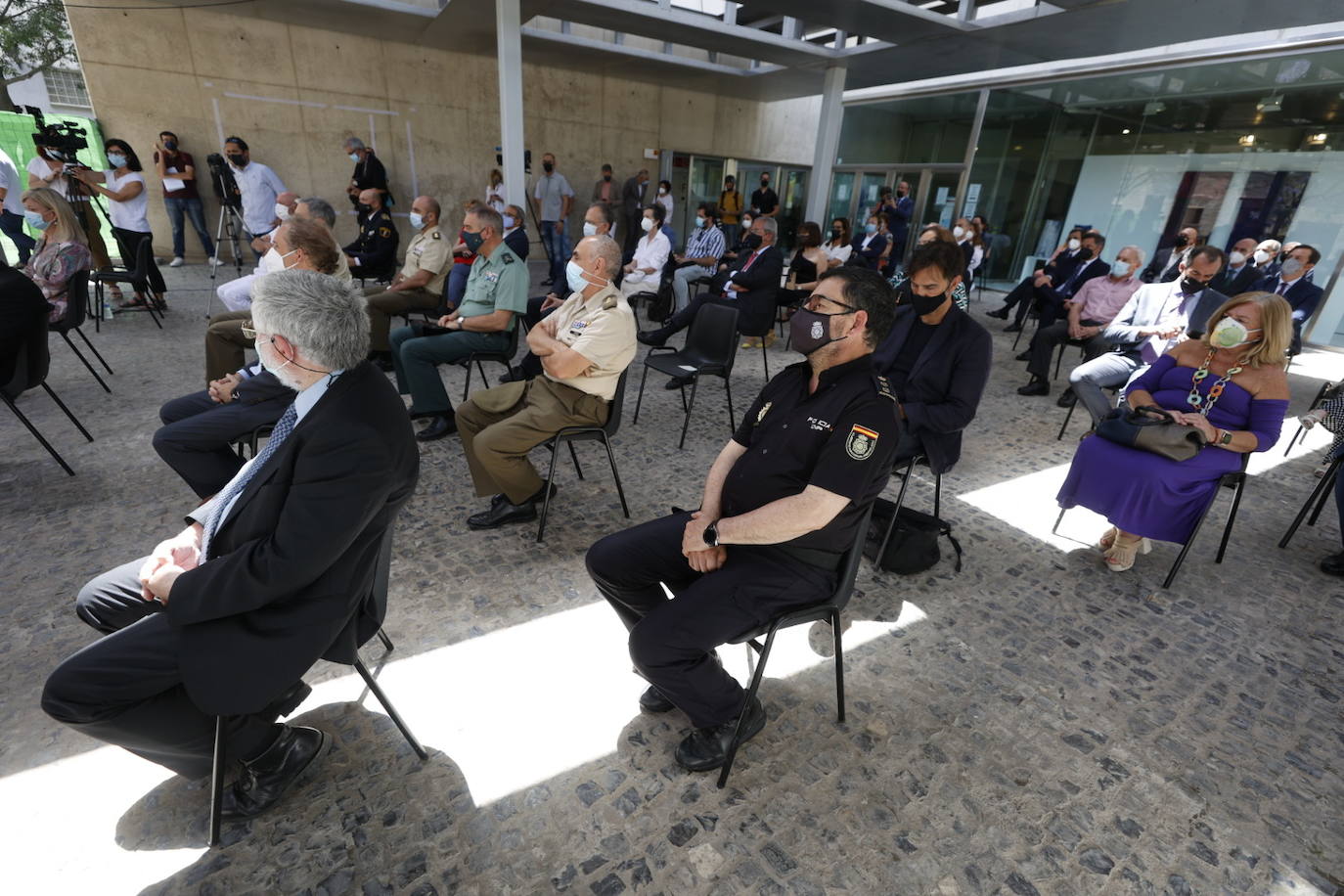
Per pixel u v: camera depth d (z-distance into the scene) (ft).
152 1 26.45
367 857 4.78
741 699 5.52
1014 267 36.27
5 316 8.86
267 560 4.02
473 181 36.35
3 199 20.62
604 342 8.40
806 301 5.15
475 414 9.19
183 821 4.97
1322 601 8.63
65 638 6.69
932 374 8.63
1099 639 7.64
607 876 4.72
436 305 15.64
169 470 10.31
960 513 10.63
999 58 27.02
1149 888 4.81
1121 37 22.76
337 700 6.19
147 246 17.97
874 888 4.72
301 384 4.44
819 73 33.14
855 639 7.45
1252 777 5.82
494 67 34.73
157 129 28.55
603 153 40.01
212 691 4.17
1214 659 7.38
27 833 4.83
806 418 5.26
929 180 37.63
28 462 10.37
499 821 5.10
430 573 8.19
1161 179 29.40
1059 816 5.36
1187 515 8.36
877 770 5.73
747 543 5.14
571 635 7.24
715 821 5.19
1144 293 14.17
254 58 29.30
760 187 38.06
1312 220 25.03
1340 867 5.04
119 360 15.61
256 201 25.59
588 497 10.43
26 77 39.73
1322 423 9.41
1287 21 19.71
